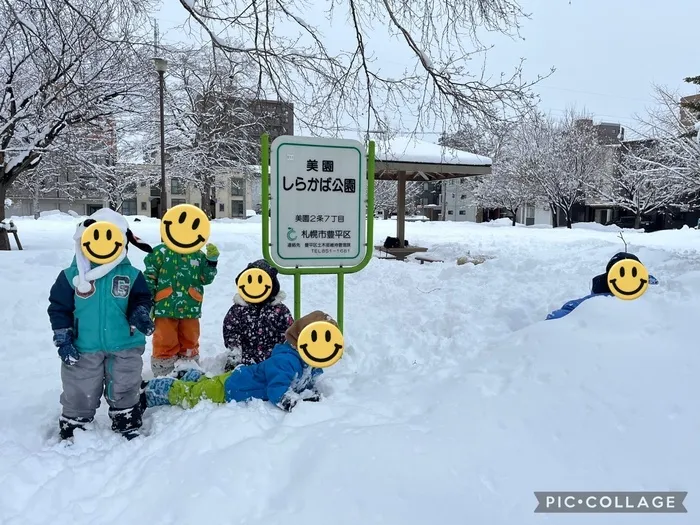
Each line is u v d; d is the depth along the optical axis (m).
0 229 11.05
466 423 2.63
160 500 2.26
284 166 3.83
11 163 11.66
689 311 3.05
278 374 3.18
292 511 2.13
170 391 3.38
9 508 2.32
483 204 41.06
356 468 2.31
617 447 2.34
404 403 3.05
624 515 2.03
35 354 4.48
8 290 6.01
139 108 14.47
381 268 9.35
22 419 3.19
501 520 2.04
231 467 2.38
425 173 14.12
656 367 2.70
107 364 2.99
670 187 27.33
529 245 14.38
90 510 2.28
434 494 2.17
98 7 8.69
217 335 5.16
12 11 6.86
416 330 5.05
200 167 27.34
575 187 32.72
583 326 3.23
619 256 4.25
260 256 9.23
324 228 3.97
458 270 8.13
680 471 2.18
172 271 4.07
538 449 2.40
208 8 6.93
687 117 22.94
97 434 2.98
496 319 5.21
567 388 2.73
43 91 11.17
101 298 2.92
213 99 9.65
